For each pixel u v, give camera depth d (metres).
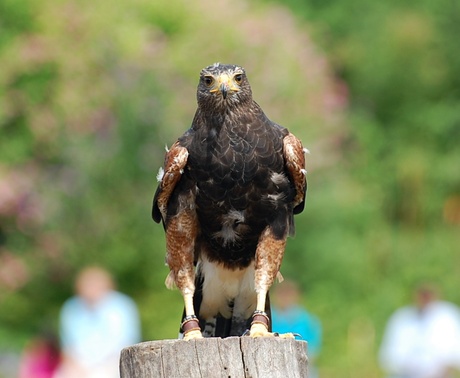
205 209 7.85
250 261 8.09
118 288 18.27
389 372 14.57
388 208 24.27
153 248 18.25
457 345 13.40
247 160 7.71
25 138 19.20
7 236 18.88
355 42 26.06
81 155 18.64
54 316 18.34
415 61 25.77
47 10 19.50
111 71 18.98
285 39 20.38
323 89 21.08
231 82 7.66
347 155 23.36
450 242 22.89
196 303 8.24
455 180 24.38
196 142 7.76
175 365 6.39
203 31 19.66
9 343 17.89
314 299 19.84
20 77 19.28
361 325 19.88
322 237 20.06
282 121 19.53
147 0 19.72
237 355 6.39
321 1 26.58
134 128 18.62
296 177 7.86
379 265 21.89
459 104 25.70
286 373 6.41
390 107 25.77
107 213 18.44
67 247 18.41
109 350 12.07
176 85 18.98
